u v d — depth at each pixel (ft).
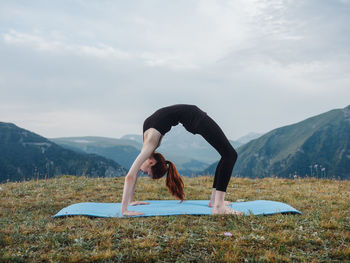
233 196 26.04
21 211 18.28
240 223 14.70
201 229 13.55
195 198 25.21
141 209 17.35
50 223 14.43
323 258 10.49
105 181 33.88
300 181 35.91
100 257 10.19
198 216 16.08
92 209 17.12
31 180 34.45
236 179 38.40
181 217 15.65
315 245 11.76
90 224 14.29
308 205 20.22
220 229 13.73
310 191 27.02
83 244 11.49
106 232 12.66
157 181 34.78
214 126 16.57
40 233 13.03
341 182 34.71
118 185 31.07
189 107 16.85
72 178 36.29
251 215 15.64
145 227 13.67
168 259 10.33
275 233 12.87
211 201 18.62
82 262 9.97
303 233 13.01
